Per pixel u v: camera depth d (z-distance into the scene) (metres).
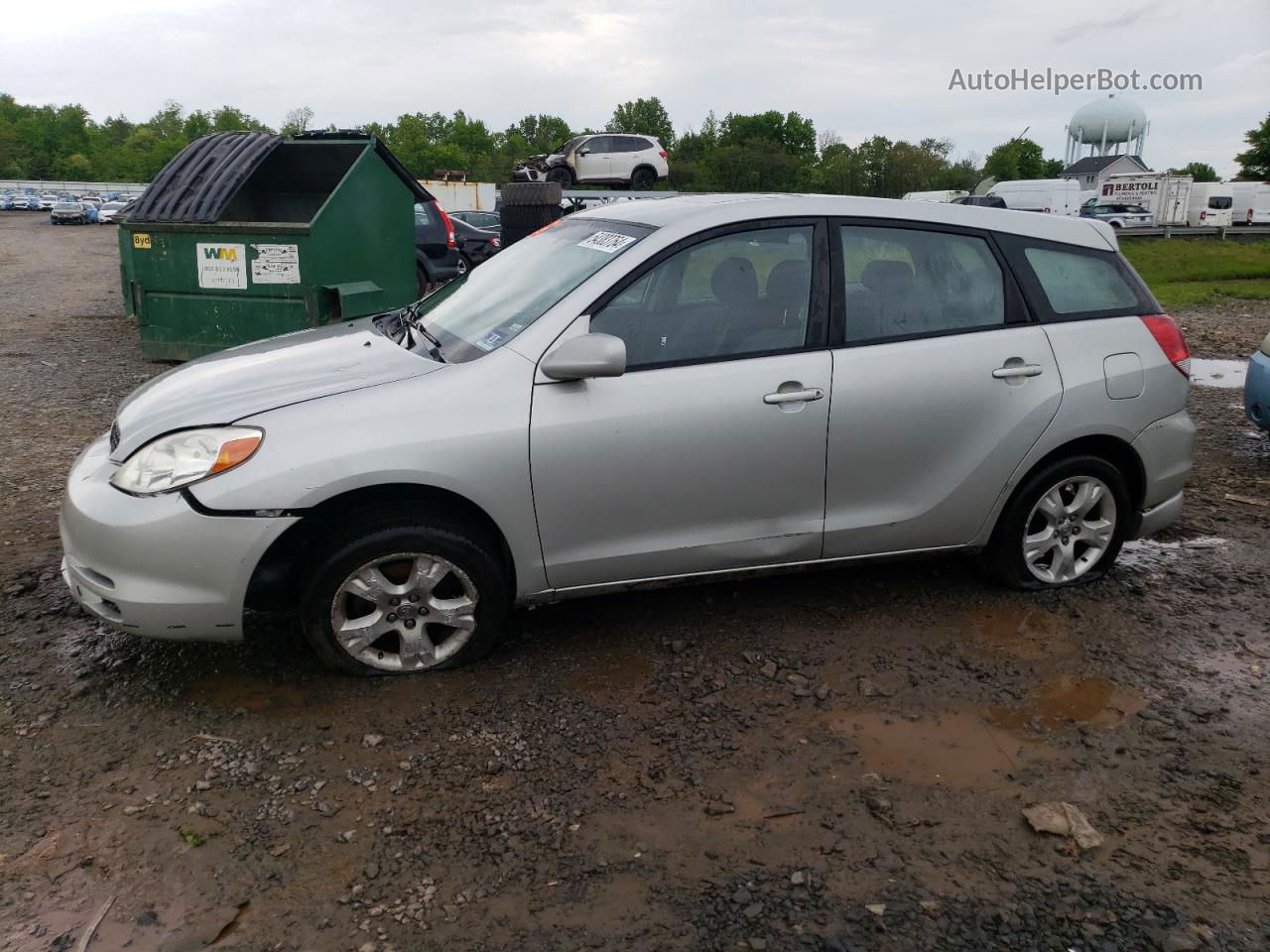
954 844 2.76
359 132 9.55
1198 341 12.85
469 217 25.22
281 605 3.52
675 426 3.53
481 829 2.80
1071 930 2.45
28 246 31.69
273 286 8.59
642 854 2.71
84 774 3.02
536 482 3.42
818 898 2.54
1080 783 3.05
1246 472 6.46
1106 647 3.92
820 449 3.73
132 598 3.23
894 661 3.77
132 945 2.36
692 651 3.83
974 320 3.98
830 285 3.78
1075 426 4.06
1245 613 4.25
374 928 2.43
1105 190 51.84
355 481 3.22
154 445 3.30
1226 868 2.68
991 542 4.26
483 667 3.68
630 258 3.59
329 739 3.22
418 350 3.74
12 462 6.28
